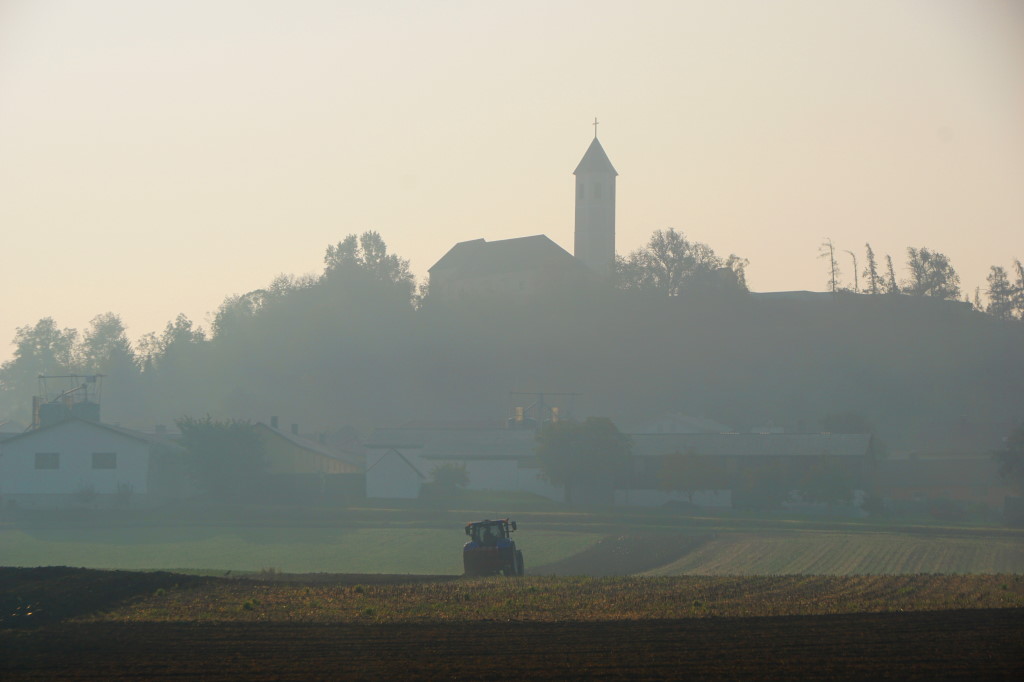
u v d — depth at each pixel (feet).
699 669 297.12
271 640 344.90
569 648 326.85
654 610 397.19
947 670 293.64
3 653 327.26
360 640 343.46
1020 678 285.84
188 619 386.73
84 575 484.74
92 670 304.09
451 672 297.12
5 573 487.61
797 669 296.10
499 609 402.93
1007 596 428.15
